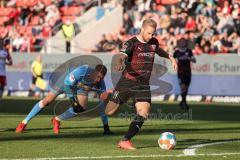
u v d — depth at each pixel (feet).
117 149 92.73
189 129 126.72
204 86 229.25
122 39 266.77
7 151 90.07
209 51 247.29
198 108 191.72
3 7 320.50
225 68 225.97
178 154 87.35
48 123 136.67
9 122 139.54
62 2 306.35
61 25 291.79
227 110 183.73
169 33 263.08
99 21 283.38
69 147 95.09
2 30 305.12
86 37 279.08
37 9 307.17
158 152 89.35
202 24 259.39
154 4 282.15
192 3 270.46
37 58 242.58
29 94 252.42
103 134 115.65
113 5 292.61
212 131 122.72
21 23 307.78
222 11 263.29
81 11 299.38
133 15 283.38
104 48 265.54
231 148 95.09
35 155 85.97
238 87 224.94
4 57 165.37
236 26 255.70
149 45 93.40
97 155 86.22
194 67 230.07
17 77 255.70
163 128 128.36
